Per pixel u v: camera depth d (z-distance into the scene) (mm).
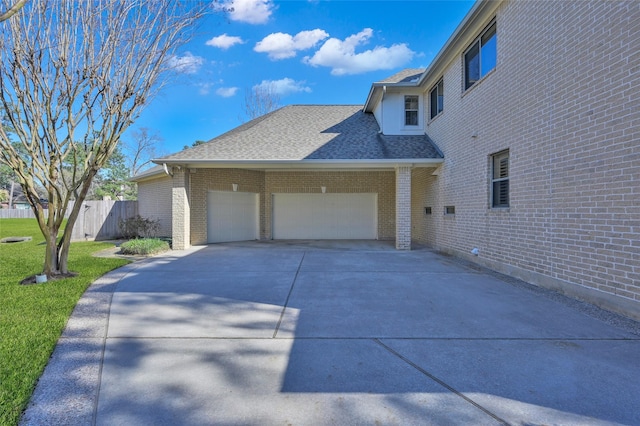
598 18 5328
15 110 6742
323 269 8617
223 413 2689
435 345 3943
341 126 15297
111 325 4617
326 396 2916
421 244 13914
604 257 5230
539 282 6781
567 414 2652
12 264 9227
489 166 8812
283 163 12062
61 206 7543
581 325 4547
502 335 4227
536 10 6848
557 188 6266
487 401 2828
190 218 13852
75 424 2584
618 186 4988
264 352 3779
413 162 11859
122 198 46594
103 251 12133
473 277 7625
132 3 7250
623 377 3186
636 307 4711
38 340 4043
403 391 2988
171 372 3340
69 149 7641
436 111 12898
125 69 7363
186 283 7090
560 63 6176
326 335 4266
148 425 2562
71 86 7020
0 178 49750
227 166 12586
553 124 6367
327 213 16750
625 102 4867
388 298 5941
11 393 2928
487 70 8977
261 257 10656
